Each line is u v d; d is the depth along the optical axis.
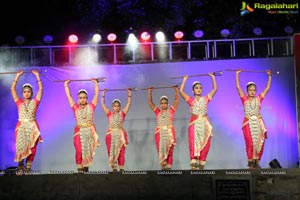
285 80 10.65
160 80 10.78
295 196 7.95
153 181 8.13
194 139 9.37
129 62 10.80
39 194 8.20
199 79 10.73
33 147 9.24
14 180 8.22
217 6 14.16
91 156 9.52
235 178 8.02
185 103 10.68
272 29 13.83
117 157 9.88
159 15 14.20
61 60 11.80
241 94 9.66
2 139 10.63
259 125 9.43
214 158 10.60
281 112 10.61
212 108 10.66
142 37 10.84
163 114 9.88
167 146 9.76
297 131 10.49
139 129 10.69
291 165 10.50
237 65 10.70
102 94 10.45
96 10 14.22
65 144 10.66
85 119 9.55
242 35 13.64
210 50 12.15
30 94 9.42
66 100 10.71
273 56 10.68
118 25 14.30
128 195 8.14
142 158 10.63
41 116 10.68
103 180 8.18
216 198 8.02
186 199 8.07
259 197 7.98
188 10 13.98
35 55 11.37
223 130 10.62
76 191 8.19
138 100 10.75
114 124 9.98
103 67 10.79
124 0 14.14
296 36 10.47
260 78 10.67
